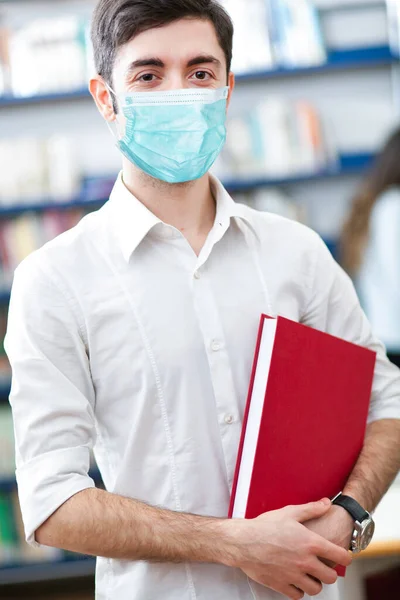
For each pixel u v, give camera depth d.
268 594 1.64
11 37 4.46
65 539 1.54
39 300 1.62
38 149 4.50
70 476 1.57
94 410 1.69
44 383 1.59
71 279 1.65
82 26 4.45
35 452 1.58
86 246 1.69
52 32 4.44
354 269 3.40
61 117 4.77
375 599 2.53
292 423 1.60
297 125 4.59
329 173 4.61
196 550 1.53
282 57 4.60
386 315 3.29
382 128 4.88
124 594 1.64
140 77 1.67
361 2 4.80
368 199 3.33
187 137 1.68
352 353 1.71
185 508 1.63
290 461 1.61
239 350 1.69
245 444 1.58
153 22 1.64
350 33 4.81
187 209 1.73
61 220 4.55
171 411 1.64
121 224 1.70
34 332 1.61
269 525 1.52
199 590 1.62
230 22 1.74
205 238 1.75
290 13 4.58
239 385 1.68
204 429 1.64
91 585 4.63
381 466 1.73
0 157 4.47
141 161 1.70
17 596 4.56
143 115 1.68
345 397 1.71
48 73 4.46
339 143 4.90
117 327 1.64
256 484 1.56
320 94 4.87
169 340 1.64
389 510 2.43
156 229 1.68
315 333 1.64
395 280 3.25
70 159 4.52
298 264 1.80
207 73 1.70
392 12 4.79
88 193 4.57
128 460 1.64
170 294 1.67
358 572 2.35
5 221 4.50
